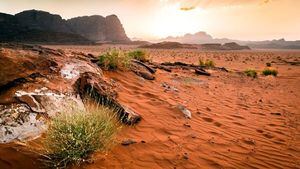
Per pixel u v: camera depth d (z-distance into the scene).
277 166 4.61
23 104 4.32
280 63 43.09
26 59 5.31
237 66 34.44
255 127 6.83
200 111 7.55
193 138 5.32
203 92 10.92
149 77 10.56
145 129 5.36
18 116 4.09
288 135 6.41
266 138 6.05
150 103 7.12
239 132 6.24
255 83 16.83
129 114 5.45
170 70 15.84
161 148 4.61
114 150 4.18
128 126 5.27
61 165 3.53
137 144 4.54
